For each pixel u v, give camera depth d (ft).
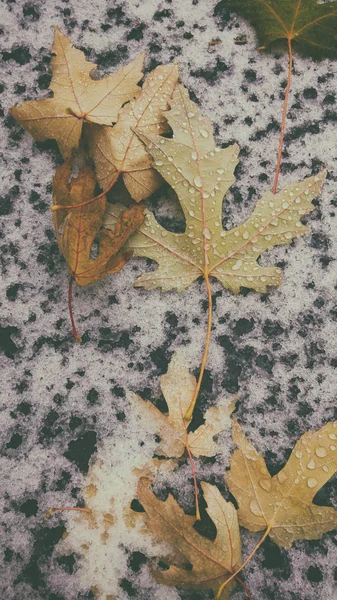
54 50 1.09
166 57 1.17
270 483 1.02
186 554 0.99
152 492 1.05
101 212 1.03
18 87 1.16
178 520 1.00
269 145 1.16
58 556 1.04
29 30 1.18
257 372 1.10
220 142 1.15
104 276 1.07
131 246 1.08
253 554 1.04
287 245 1.13
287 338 1.11
